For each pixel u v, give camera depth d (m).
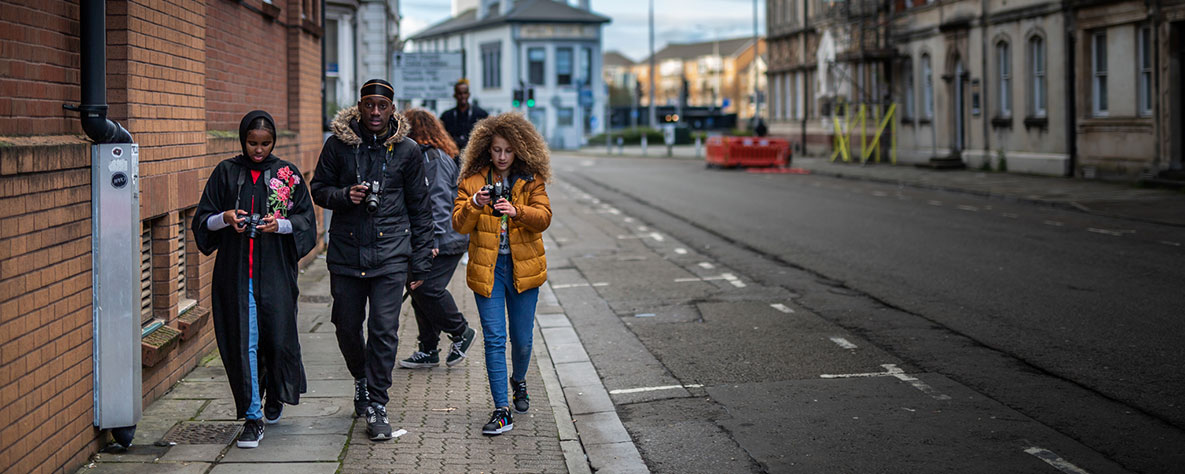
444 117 12.34
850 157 40.19
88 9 5.25
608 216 20.91
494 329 6.20
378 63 29.48
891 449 5.88
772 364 8.02
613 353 8.56
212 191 5.63
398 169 6.02
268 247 5.68
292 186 5.70
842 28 39.19
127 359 5.46
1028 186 24.66
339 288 5.98
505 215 6.16
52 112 5.18
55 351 4.97
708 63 152.75
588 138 75.00
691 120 96.75
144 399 6.29
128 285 5.44
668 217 20.44
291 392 5.84
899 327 9.23
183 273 7.50
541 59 73.50
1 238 4.44
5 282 4.48
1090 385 7.12
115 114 6.09
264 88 11.18
